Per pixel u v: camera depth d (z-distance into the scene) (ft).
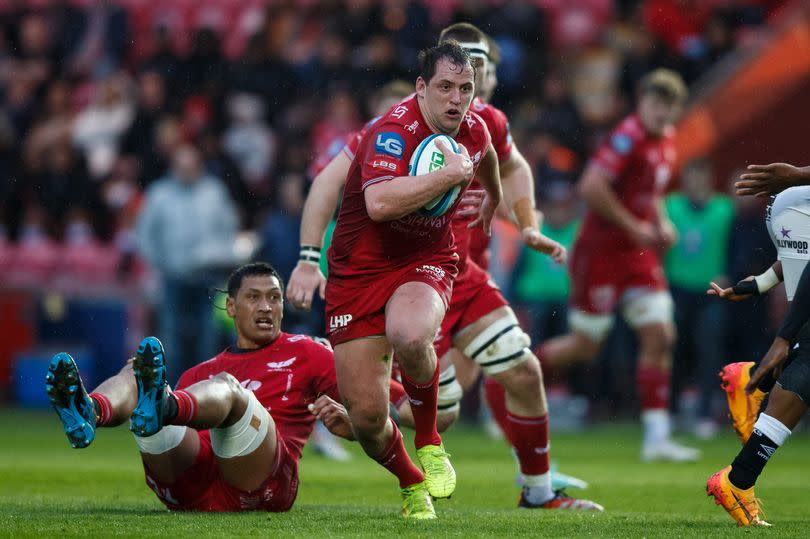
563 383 167.22
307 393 69.56
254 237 175.11
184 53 211.61
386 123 60.44
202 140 187.73
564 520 64.54
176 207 159.74
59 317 180.96
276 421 68.74
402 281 61.41
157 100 200.44
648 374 120.98
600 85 186.70
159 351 55.26
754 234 151.02
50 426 153.89
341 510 69.31
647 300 120.88
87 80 225.76
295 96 197.77
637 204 121.49
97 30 231.50
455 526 59.82
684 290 150.82
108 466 104.78
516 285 160.25
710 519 66.54
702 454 127.44
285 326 125.49
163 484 64.95
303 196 140.67
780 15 192.95
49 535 53.88
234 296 70.18
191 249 159.94
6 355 181.57
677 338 152.97
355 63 195.93
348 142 76.02
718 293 67.87
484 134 64.13
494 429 145.38
